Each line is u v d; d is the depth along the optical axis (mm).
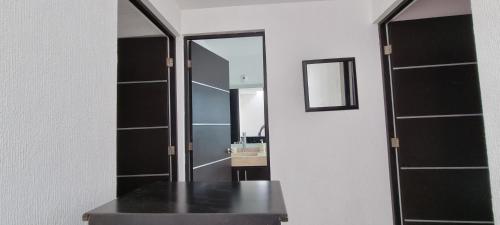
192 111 2594
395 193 2268
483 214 2064
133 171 2447
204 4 2461
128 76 2508
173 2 2342
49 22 792
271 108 2441
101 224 750
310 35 2453
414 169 2207
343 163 2361
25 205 696
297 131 2412
